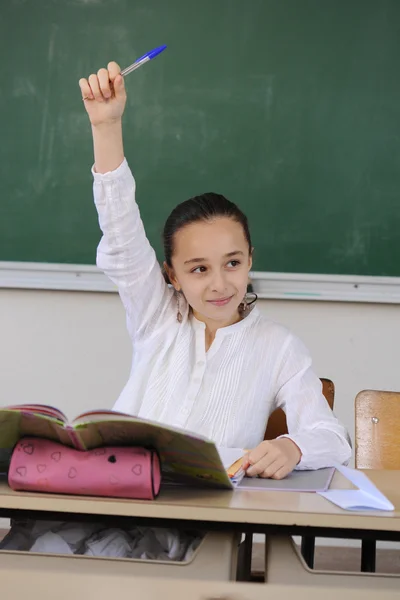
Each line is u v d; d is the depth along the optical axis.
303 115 2.81
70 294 2.92
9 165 2.85
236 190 2.83
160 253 2.82
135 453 0.97
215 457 0.95
